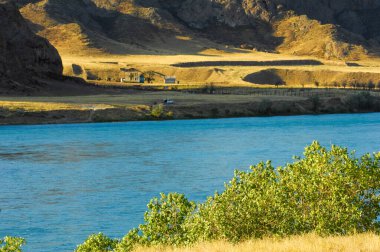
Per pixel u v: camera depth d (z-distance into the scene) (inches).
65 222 4308.6
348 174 2506.2
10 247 2513.5
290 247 1988.2
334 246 1974.7
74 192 5438.0
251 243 2144.4
